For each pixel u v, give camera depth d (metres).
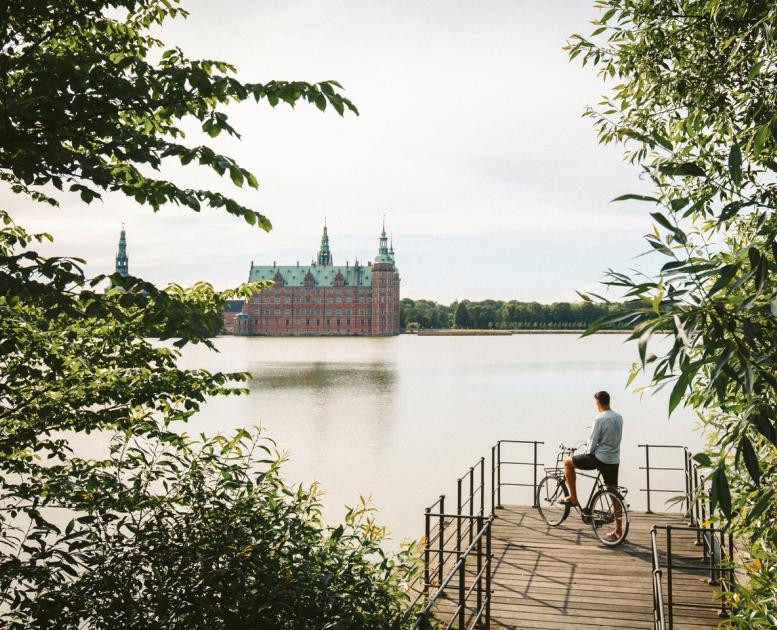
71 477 6.10
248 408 52.41
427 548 7.85
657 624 6.54
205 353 145.75
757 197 4.95
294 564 5.62
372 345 190.12
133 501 5.49
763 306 3.01
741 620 4.31
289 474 28.39
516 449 35.00
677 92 5.78
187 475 6.02
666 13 5.79
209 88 4.71
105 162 5.47
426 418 46.75
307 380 80.06
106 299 4.75
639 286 3.00
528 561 9.34
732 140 5.11
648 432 37.34
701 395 4.53
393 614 6.01
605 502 9.77
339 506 23.12
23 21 4.99
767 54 4.04
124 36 5.95
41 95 4.38
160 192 4.93
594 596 8.12
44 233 6.74
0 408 6.06
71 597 4.52
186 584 5.05
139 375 6.54
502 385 70.62
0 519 5.09
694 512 10.48
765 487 4.03
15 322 5.60
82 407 6.58
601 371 88.00
